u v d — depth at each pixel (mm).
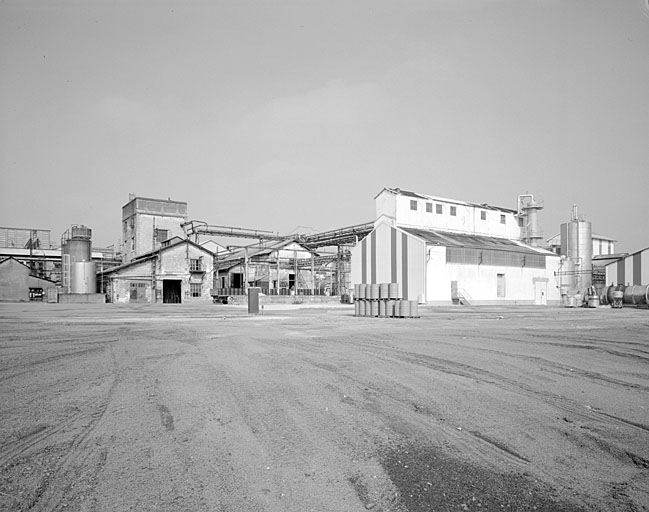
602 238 72875
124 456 4660
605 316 26812
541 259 50219
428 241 41438
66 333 15562
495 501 3773
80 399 6781
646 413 6164
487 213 54250
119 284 52219
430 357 10344
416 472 4305
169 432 5359
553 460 4613
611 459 4652
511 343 12789
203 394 7039
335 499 3783
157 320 21984
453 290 42156
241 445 4957
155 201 63500
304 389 7340
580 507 3699
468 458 4637
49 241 71625
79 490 3936
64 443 5020
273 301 45688
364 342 12984
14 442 5059
